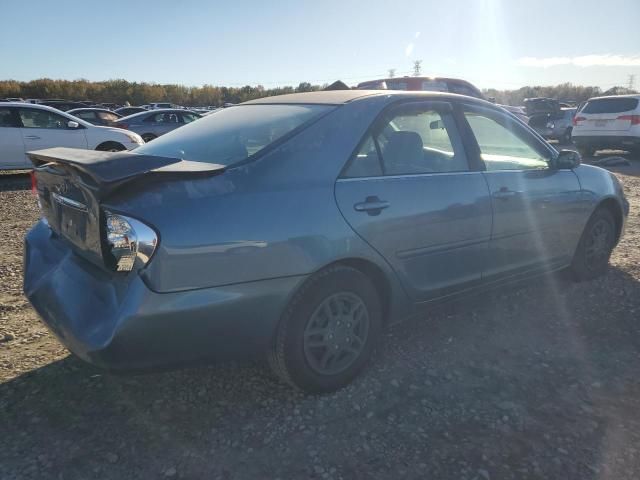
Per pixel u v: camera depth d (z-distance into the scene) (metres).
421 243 3.08
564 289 4.39
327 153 2.79
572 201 4.07
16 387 2.91
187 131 3.38
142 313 2.23
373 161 2.96
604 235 4.55
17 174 12.26
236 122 3.20
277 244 2.50
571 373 3.12
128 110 26.17
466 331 3.65
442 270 3.25
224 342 2.46
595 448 2.47
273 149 2.69
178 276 2.28
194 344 2.39
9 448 2.42
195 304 2.32
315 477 2.27
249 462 2.36
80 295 2.47
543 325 3.74
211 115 3.61
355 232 2.75
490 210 3.43
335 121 2.90
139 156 2.48
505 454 2.42
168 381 3.00
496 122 3.74
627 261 5.11
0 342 3.42
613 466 2.35
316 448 2.45
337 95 3.22
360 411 2.73
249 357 2.61
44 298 2.66
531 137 3.98
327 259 2.65
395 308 3.10
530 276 3.95
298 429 2.58
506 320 3.82
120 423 2.62
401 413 2.72
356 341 2.94
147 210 2.26
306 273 2.60
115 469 2.31
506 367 3.18
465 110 3.54
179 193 2.35
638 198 8.54
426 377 3.06
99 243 2.34
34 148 10.94
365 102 3.06
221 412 2.72
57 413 2.69
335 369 2.87
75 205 2.56
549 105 22.89
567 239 4.14
